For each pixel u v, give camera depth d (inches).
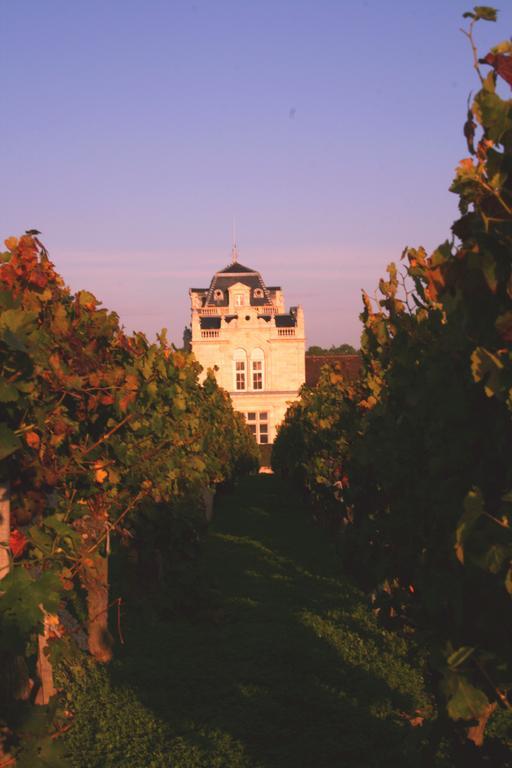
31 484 224.5
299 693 335.9
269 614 484.7
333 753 273.4
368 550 261.7
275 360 2440.9
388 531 218.5
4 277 238.1
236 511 1146.0
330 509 757.3
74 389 246.2
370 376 382.3
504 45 121.3
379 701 324.2
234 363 2455.7
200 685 350.3
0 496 197.0
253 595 545.0
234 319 2455.7
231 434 1305.4
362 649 397.7
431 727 179.9
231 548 769.6
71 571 252.7
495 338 136.7
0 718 185.6
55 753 187.2
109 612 481.4
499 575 144.2
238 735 293.4
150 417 409.7
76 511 258.2
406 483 215.0
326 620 464.4
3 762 183.3
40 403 231.0
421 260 221.9
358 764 264.5
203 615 463.2
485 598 157.2
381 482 245.0
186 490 532.1
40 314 249.3
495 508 155.3
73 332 262.2
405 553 212.2
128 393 271.4
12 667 204.5
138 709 318.0
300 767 264.2
